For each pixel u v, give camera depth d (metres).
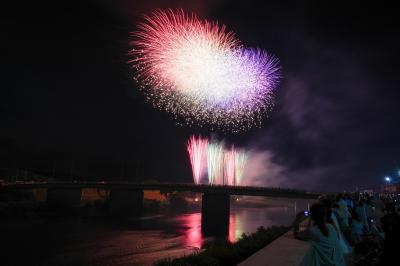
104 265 57.62
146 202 187.38
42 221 116.25
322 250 6.29
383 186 153.38
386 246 7.66
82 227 106.06
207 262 11.17
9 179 190.50
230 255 11.97
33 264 58.19
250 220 141.62
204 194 118.62
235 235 92.56
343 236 10.39
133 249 71.75
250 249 13.28
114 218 135.50
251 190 115.62
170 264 11.38
